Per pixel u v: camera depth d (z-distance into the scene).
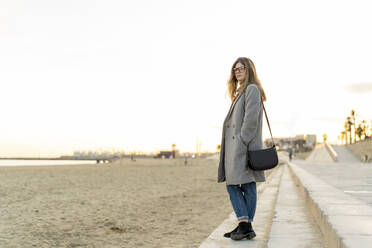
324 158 55.72
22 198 11.06
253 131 3.42
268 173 24.78
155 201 10.78
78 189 14.00
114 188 14.60
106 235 6.25
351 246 2.30
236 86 3.87
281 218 5.01
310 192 5.88
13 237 5.99
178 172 29.94
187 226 7.05
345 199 5.03
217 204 10.29
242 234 3.56
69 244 5.61
